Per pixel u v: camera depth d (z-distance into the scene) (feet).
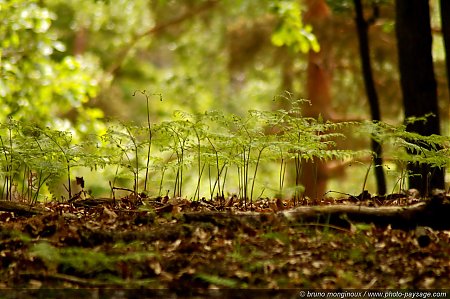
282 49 107.14
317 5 104.12
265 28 108.27
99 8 116.88
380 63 101.45
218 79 119.55
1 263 24.31
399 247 26.43
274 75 115.85
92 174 72.08
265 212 30.58
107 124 77.25
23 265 23.81
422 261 25.30
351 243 26.40
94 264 23.73
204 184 83.92
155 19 119.96
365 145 91.81
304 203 34.06
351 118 102.78
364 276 23.99
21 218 30.14
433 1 97.14
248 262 24.18
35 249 23.63
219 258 24.34
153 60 152.46
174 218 28.71
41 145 36.68
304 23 103.30
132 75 124.57
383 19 94.27
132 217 29.40
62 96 73.97
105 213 29.96
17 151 35.42
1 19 67.05
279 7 78.38
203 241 25.73
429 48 50.34
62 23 118.01
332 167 94.27
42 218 28.78
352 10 85.10
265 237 26.04
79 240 25.75
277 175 95.81
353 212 28.25
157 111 116.78
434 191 28.71
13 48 69.00
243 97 120.26
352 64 103.91
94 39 124.77
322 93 104.06
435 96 50.03
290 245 25.79
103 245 25.39
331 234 27.02
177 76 120.37
